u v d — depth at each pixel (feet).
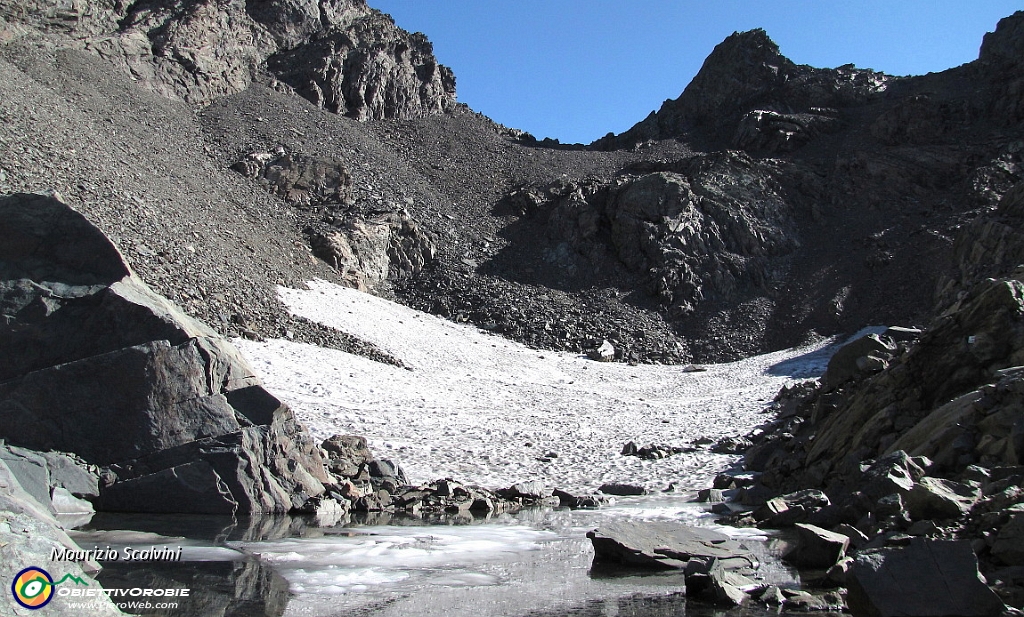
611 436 97.40
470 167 268.82
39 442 49.93
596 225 225.56
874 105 279.90
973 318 50.21
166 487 49.67
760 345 182.60
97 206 133.90
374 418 94.89
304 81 277.85
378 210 207.41
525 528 47.52
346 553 37.47
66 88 191.72
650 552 35.63
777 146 262.88
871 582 24.71
